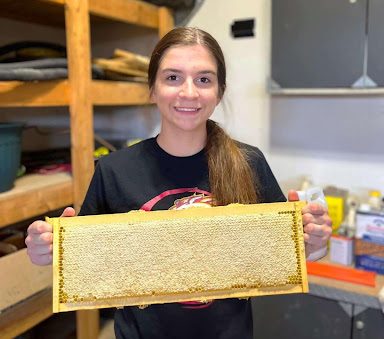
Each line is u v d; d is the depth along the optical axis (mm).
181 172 955
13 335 1319
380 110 1712
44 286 1417
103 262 802
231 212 837
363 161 1777
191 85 885
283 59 1607
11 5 1573
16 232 1554
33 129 1981
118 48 2254
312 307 1481
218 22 1983
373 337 1385
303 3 1536
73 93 1456
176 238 820
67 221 808
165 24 1935
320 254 916
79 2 1437
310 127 1863
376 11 1423
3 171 1278
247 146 1064
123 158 982
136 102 1796
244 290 823
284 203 847
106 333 1757
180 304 938
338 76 1517
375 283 1454
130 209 947
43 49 1600
